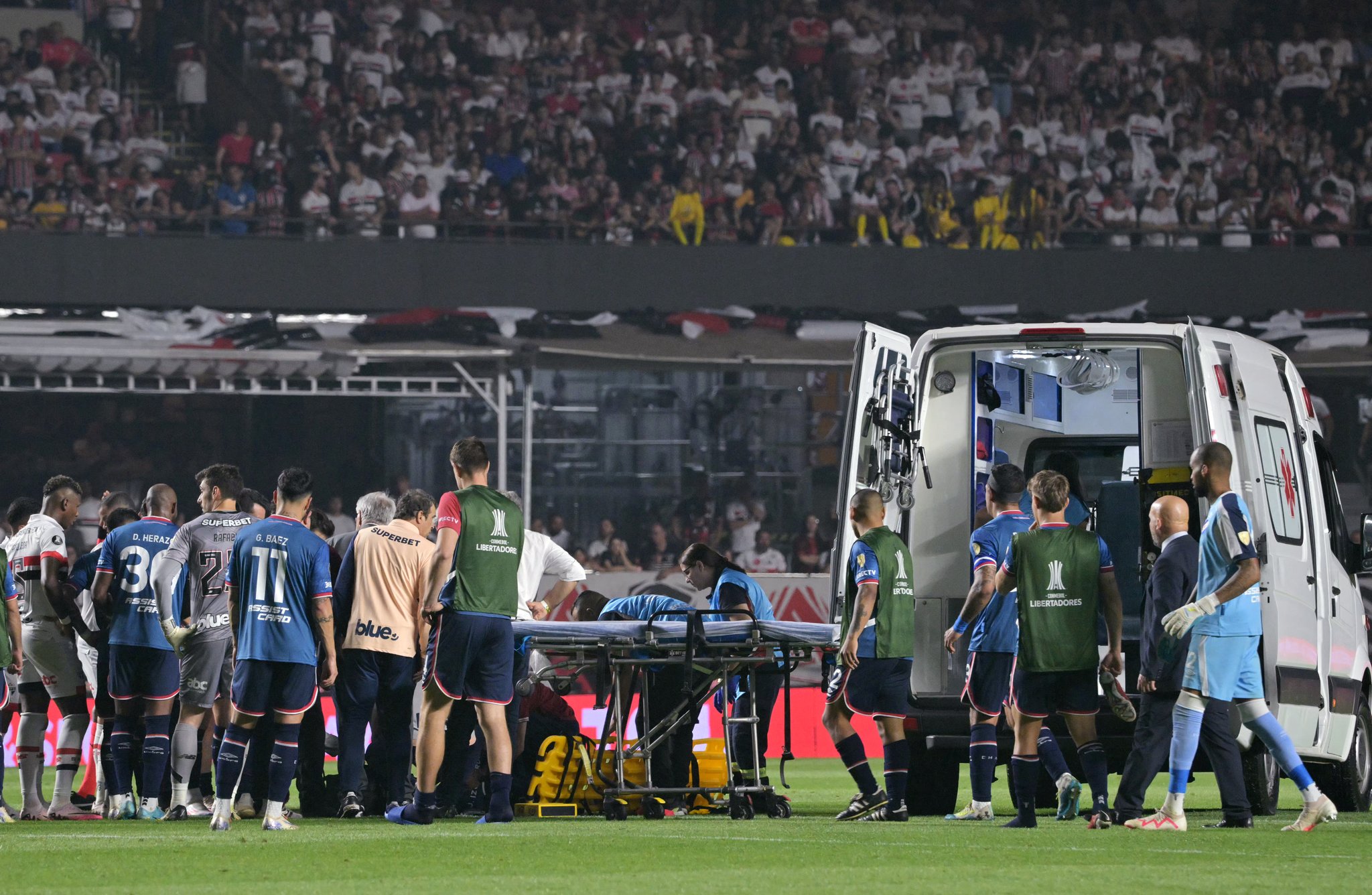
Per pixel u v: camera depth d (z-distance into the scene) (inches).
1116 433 1480.1
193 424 3560.5
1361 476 3464.6
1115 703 1127.0
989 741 1204.5
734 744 1299.2
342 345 3105.3
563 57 3932.1
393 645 1230.9
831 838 1015.6
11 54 3715.6
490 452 3563.0
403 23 3890.3
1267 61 4089.6
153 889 743.1
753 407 3585.1
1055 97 4025.6
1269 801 1307.8
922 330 3427.7
